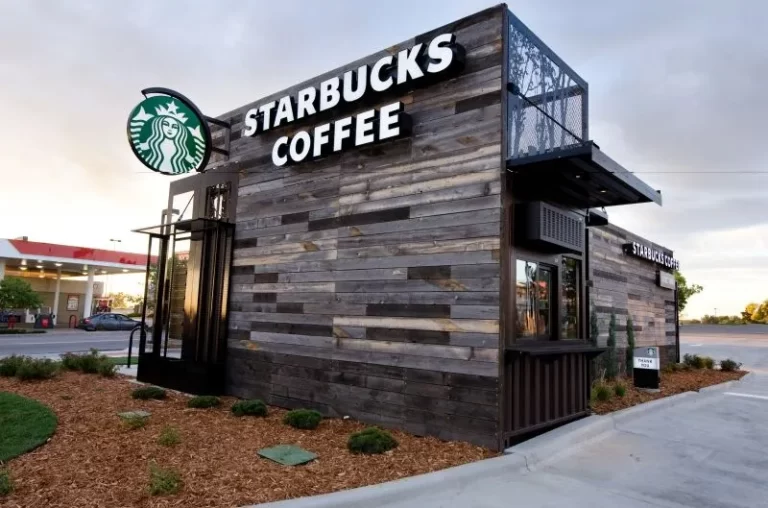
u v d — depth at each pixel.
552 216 5.71
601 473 4.74
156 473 3.85
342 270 6.89
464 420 5.38
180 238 9.84
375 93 6.68
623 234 11.95
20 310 32.38
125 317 31.25
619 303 11.48
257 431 5.75
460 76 5.89
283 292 7.73
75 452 4.73
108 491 3.73
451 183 5.82
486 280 5.37
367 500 3.65
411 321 6.00
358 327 6.58
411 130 6.28
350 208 6.91
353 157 6.95
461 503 3.84
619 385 8.65
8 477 3.79
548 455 5.18
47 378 9.30
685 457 5.32
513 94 5.66
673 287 14.84
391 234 6.36
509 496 4.04
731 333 40.56
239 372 8.29
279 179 8.07
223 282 8.80
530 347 5.60
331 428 6.01
